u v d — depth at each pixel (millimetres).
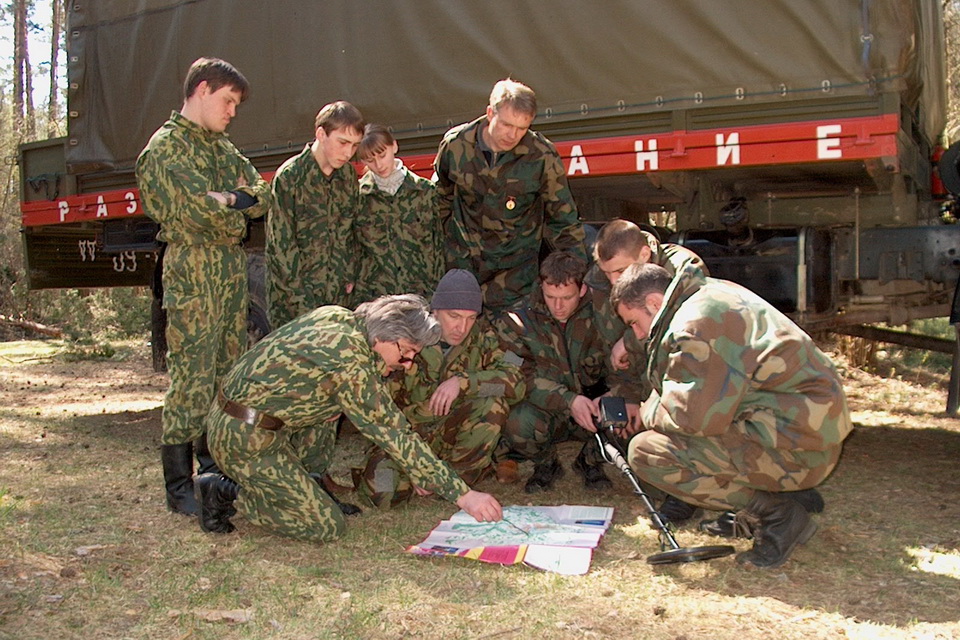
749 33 4090
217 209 3574
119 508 3869
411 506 3904
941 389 7543
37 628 2557
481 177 4152
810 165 4176
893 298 4867
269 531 3486
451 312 3643
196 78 3664
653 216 7000
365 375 3182
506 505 3928
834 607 2768
